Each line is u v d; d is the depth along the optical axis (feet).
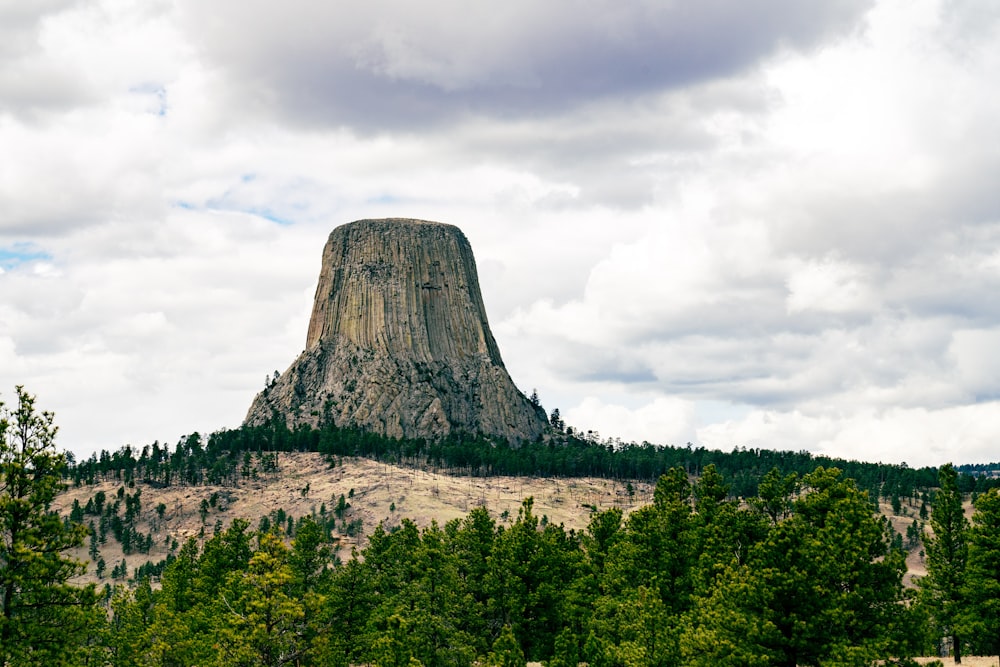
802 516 196.34
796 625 168.25
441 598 263.08
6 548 158.71
